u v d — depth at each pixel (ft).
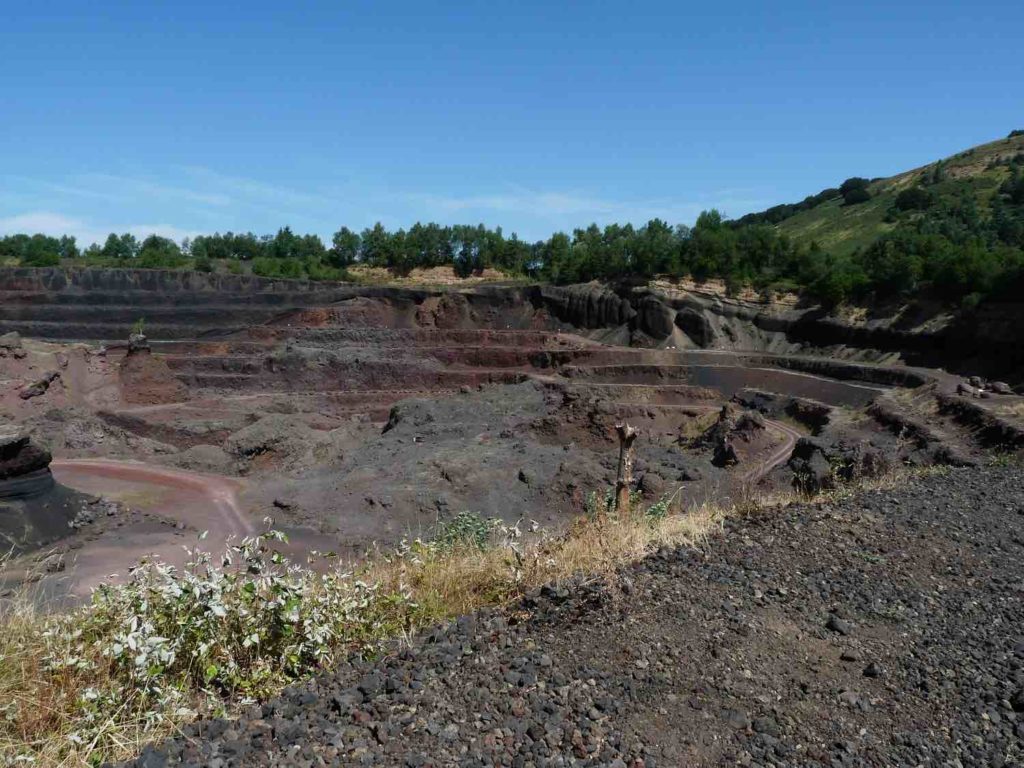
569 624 20.84
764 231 286.25
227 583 20.80
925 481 41.32
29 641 19.94
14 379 153.89
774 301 256.11
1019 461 54.90
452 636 20.84
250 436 128.26
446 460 112.37
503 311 282.77
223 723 16.75
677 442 156.56
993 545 28.35
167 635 19.80
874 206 411.54
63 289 281.74
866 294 234.79
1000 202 342.85
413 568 26.76
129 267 328.70
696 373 214.07
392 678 18.11
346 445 140.15
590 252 313.32
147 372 178.70
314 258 379.14
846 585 23.84
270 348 236.22
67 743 16.03
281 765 14.55
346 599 22.00
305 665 20.20
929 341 201.36
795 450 109.70
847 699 17.19
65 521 87.40
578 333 271.49
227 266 346.13
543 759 14.78
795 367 215.10
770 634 20.18
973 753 15.42
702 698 17.02
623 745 15.26
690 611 21.29
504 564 26.48
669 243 287.48
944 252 225.76
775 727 15.96
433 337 256.93
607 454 118.52
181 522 93.56
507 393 176.55
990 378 173.99
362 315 274.77
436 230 364.79
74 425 139.13
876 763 14.98
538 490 101.24
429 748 15.23
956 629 21.08
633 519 30.66
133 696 17.70
